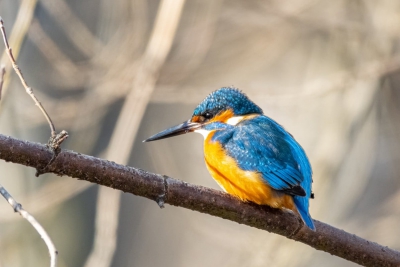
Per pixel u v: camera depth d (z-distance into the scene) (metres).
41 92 12.25
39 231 4.47
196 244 17.42
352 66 13.20
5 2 12.12
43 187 12.20
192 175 16.67
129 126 11.16
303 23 13.15
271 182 6.74
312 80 13.35
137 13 12.29
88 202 13.23
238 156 7.03
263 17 13.61
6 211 11.80
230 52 14.33
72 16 12.28
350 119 12.82
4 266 11.85
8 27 12.04
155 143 14.42
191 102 12.59
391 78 13.62
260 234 12.70
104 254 10.31
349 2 13.29
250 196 6.76
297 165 7.06
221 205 6.25
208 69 14.15
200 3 13.12
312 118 13.74
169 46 11.15
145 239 15.62
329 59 13.46
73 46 12.84
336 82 12.23
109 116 13.45
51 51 11.81
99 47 12.46
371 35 13.02
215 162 7.15
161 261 15.92
